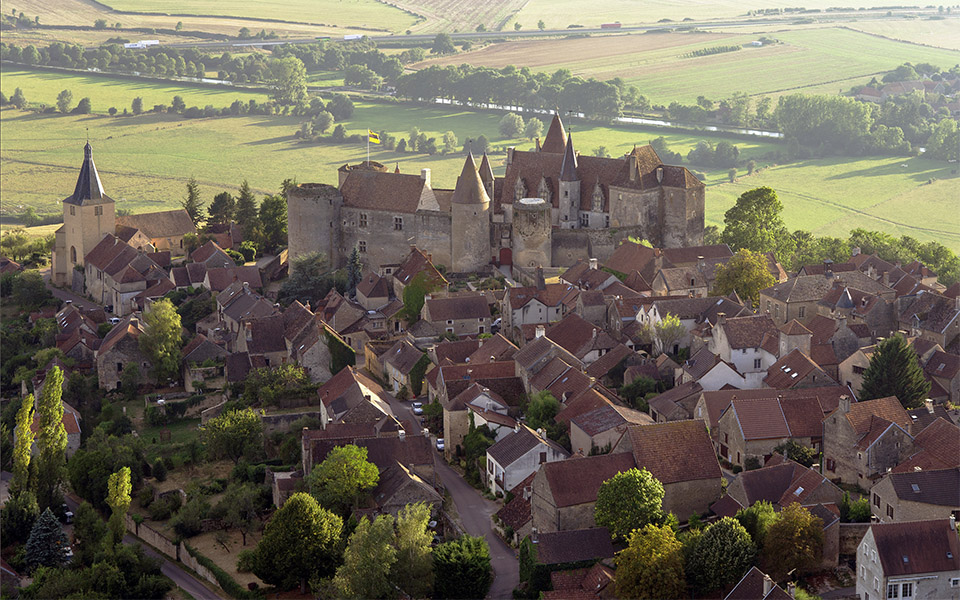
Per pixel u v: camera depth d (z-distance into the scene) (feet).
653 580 449.89
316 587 487.61
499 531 529.04
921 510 476.54
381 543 474.90
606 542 485.97
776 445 552.41
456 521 538.47
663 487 513.04
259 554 503.61
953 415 565.12
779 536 460.14
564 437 585.63
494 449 566.36
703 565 455.22
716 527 460.96
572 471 513.45
